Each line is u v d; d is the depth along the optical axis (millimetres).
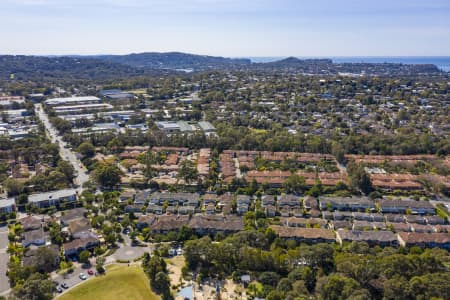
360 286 103562
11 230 147750
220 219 153750
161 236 143000
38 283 103812
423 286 99312
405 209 168375
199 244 123188
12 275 114500
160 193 184125
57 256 126938
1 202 167375
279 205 172375
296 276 112625
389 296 100938
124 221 151125
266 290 109438
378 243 137625
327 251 120500
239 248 125688
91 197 175375
